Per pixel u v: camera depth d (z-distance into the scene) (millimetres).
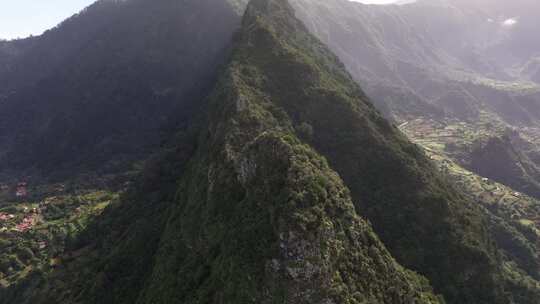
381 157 99062
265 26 125938
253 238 50875
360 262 52312
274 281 46125
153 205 99938
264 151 60250
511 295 90875
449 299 80062
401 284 56781
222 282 50500
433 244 86562
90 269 90625
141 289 70438
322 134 102000
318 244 47562
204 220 63719
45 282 97875
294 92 107875
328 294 46188
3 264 116250
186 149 113062
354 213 57438
